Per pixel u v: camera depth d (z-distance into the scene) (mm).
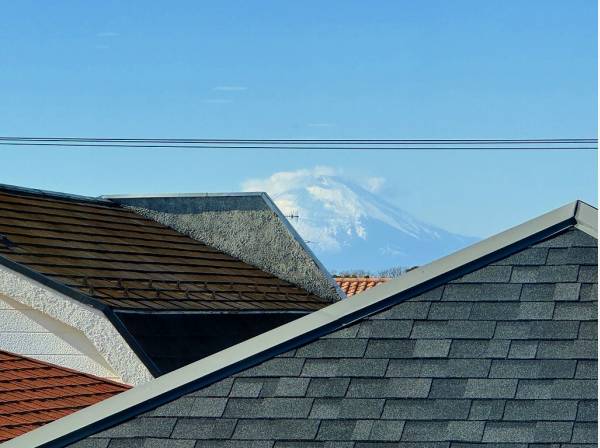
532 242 14820
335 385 13703
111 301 26859
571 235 14789
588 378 13172
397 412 13266
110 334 25031
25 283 25781
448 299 14336
